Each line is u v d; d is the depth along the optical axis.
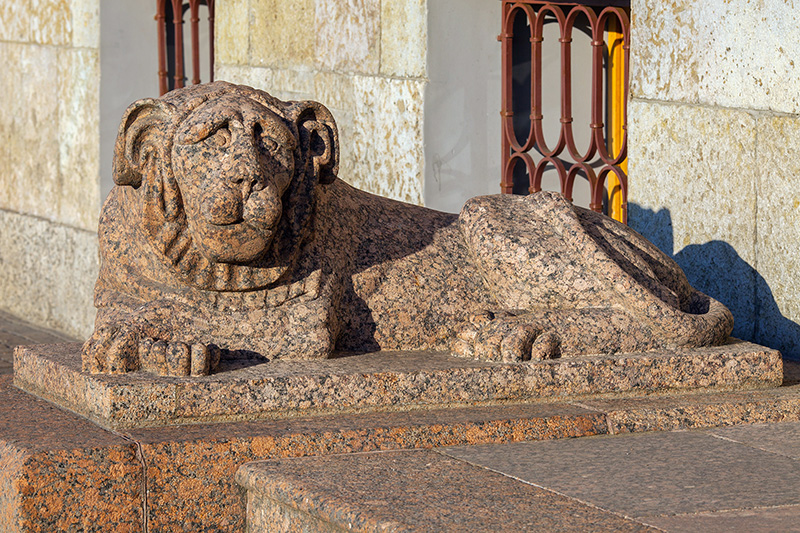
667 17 5.02
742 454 3.43
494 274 4.15
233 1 7.20
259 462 3.29
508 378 3.79
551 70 6.01
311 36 6.59
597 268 4.04
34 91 8.38
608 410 3.74
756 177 4.66
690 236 4.98
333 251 4.00
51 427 3.41
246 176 3.50
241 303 3.79
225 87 3.75
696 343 4.09
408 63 5.91
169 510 3.26
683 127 4.96
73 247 7.89
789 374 4.33
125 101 7.73
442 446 3.50
